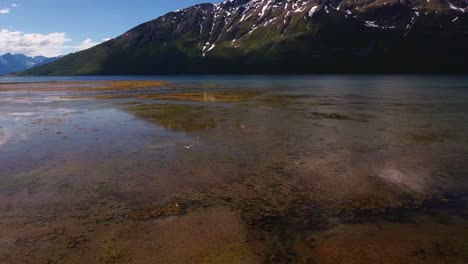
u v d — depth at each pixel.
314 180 15.15
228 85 98.06
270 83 108.38
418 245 9.62
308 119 31.75
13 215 11.89
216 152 19.98
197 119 32.03
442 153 19.30
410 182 14.76
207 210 12.20
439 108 39.06
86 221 11.41
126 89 83.12
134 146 21.52
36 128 28.27
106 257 9.25
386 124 28.83
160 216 11.74
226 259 9.06
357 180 15.07
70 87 98.25
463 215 11.52
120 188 14.38
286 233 10.46
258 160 18.30
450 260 8.87
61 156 19.27
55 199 13.27
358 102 46.47
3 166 17.44
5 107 44.75
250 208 12.32
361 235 10.27
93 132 26.22
